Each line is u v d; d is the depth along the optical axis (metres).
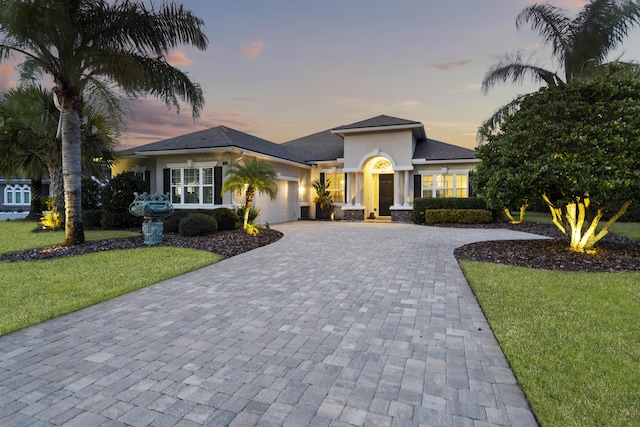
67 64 9.01
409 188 18.95
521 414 2.55
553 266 7.18
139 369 3.21
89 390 2.87
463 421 2.48
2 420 2.49
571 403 2.61
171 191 16.05
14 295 5.39
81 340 3.86
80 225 9.79
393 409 2.61
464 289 5.79
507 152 8.23
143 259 8.01
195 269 7.29
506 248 9.05
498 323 4.18
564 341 3.67
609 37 12.70
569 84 8.20
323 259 8.32
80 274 6.69
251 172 12.02
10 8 7.66
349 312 4.72
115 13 9.23
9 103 13.51
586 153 7.25
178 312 4.74
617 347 3.52
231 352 3.55
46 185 27.06
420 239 11.60
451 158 17.86
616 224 15.16
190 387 2.91
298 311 4.77
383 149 18.97
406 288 5.86
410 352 3.54
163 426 2.42
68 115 9.51
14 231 13.16
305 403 2.69
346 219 19.86
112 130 14.64
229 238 10.96
